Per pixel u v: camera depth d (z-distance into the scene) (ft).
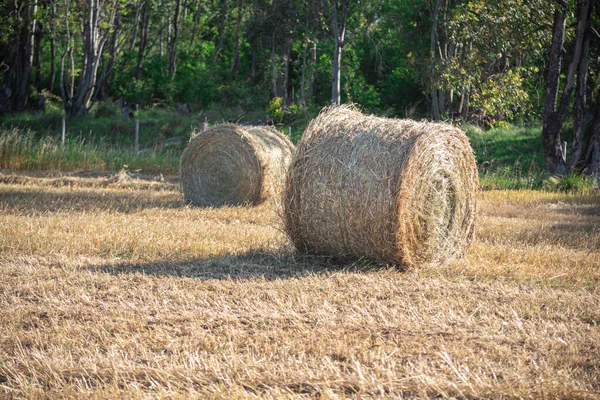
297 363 21.76
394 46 206.28
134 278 33.45
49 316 27.14
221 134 68.08
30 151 96.43
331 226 38.04
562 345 23.70
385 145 37.04
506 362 22.17
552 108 107.04
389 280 34.19
